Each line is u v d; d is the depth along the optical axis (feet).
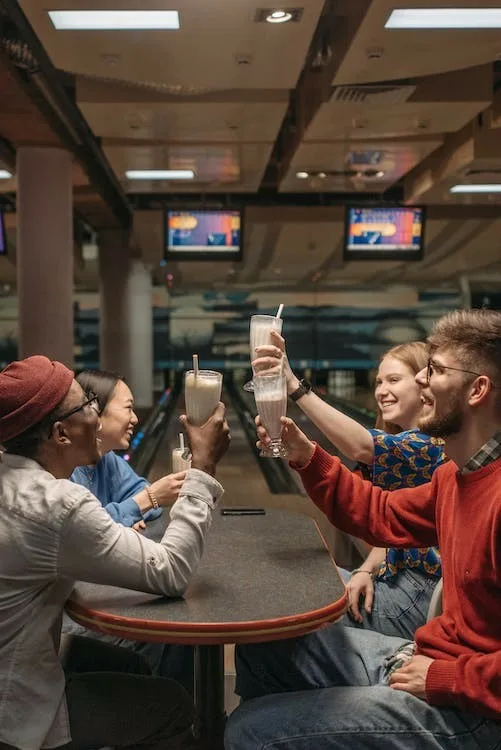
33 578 5.13
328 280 55.06
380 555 7.79
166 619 4.81
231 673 9.23
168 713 5.77
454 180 26.12
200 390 5.71
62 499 5.08
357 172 26.35
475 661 4.81
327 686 6.24
